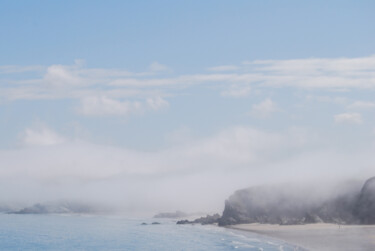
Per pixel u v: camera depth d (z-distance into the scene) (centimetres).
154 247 13100
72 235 17062
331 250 9894
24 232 18450
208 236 14988
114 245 13912
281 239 12506
